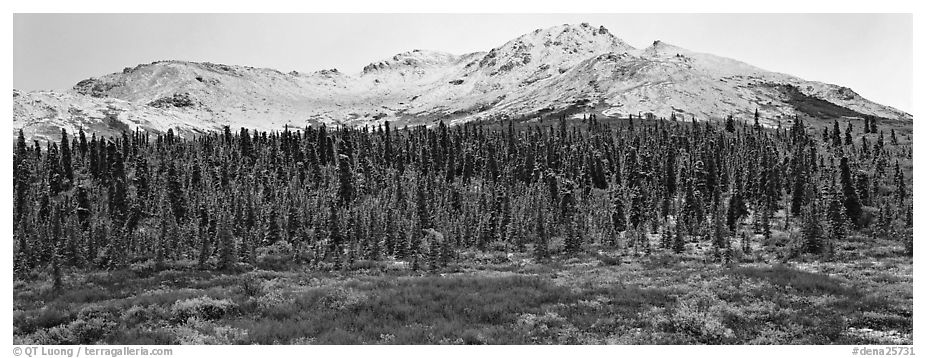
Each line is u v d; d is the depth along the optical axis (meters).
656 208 105.31
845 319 33.19
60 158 143.38
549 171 138.75
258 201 106.62
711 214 97.62
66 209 100.69
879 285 44.25
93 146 142.88
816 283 43.84
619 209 100.94
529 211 100.62
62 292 49.50
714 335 30.28
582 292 42.81
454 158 164.75
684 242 79.94
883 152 139.00
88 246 72.06
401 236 78.12
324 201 110.94
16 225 86.94
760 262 64.62
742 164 134.00
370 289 44.88
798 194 96.19
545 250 78.94
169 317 34.94
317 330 31.62
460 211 112.50
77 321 31.89
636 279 50.94
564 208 104.50
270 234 88.75
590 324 33.34
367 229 87.38
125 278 58.53
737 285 45.06
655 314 35.56
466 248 86.50
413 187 123.00
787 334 30.66
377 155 173.62
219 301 37.16
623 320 34.09
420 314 35.25
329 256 74.88
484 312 35.78
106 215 100.56
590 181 140.25
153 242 78.81
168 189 107.06
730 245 70.44
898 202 93.62
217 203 101.81
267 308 36.75
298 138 189.00
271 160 157.00
